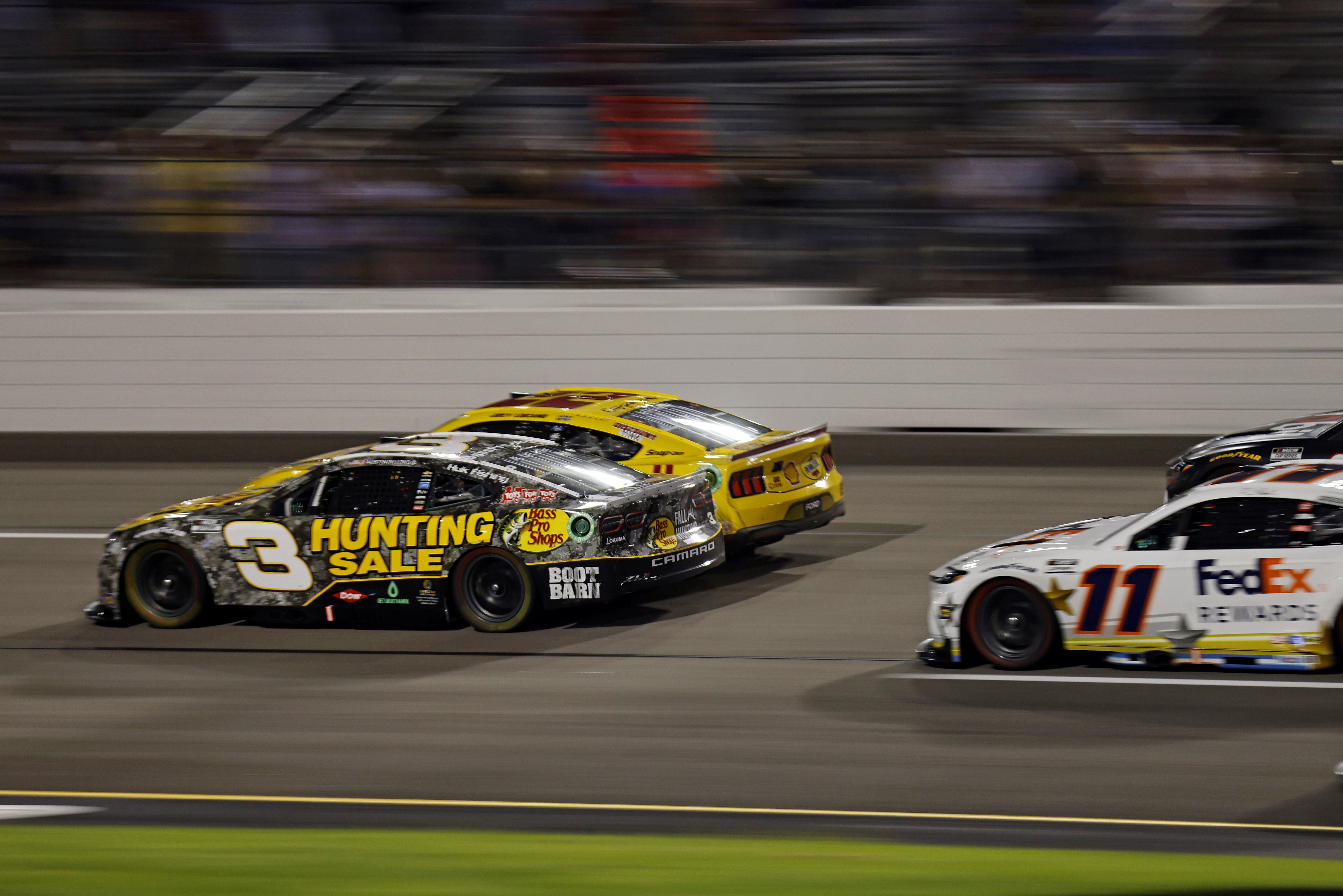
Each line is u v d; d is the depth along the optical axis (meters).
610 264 52.88
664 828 18.52
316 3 62.59
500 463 30.19
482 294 53.47
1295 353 45.56
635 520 29.30
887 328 48.97
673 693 25.41
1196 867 15.31
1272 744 20.97
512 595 29.77
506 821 19.09
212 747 23.34
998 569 25.61
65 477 51.81
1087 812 18.72
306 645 29.89
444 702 25.42
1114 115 54.75
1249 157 48.94
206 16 61.84
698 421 35.41
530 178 53.75
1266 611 23.53
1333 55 53.72
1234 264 48.12
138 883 15.09
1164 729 21.91
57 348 54.28
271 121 60.38
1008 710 23.38
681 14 57.72
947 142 52.59
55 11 62.31
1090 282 48.88
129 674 28.22
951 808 19.08
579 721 24.00
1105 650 24.83
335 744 23.25
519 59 60.16
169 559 31.88
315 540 30.50
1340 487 23.67
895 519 41.09
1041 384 47.88
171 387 53.62
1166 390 46.78
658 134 55.88
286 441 52.88
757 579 34.41
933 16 57.16
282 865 15.80
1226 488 24.38
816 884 14.60
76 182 55.41
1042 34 56.62
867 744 22.09
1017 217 49.12
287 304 54.22
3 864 16.03
